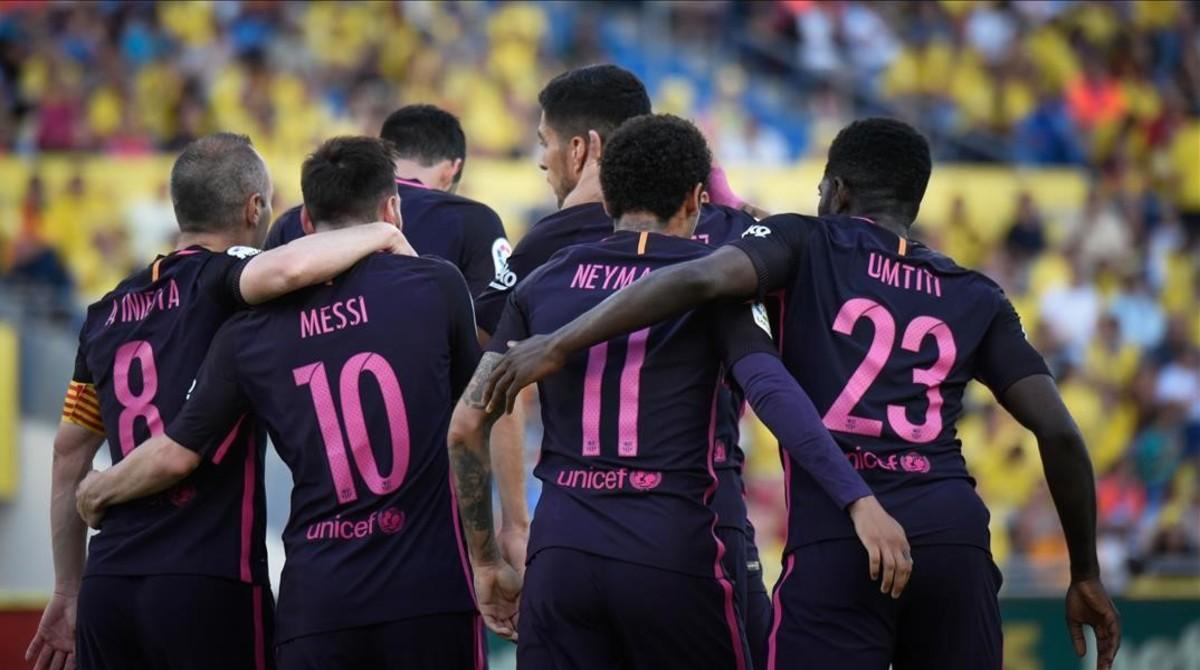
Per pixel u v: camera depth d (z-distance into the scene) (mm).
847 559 14195
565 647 14359
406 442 15047
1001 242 55625
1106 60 65188
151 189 48969
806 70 63750
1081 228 55688
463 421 14594
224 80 55312
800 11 65000
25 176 48844
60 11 56250
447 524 15172
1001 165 61062
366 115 55312
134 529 15461
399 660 14820
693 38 64000
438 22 60406
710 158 15445
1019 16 65875
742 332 14328
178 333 15773
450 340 15516
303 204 16250
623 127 15289
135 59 56000
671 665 14352
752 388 14023
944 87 63625
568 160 17266
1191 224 60688
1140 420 49781
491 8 61469
